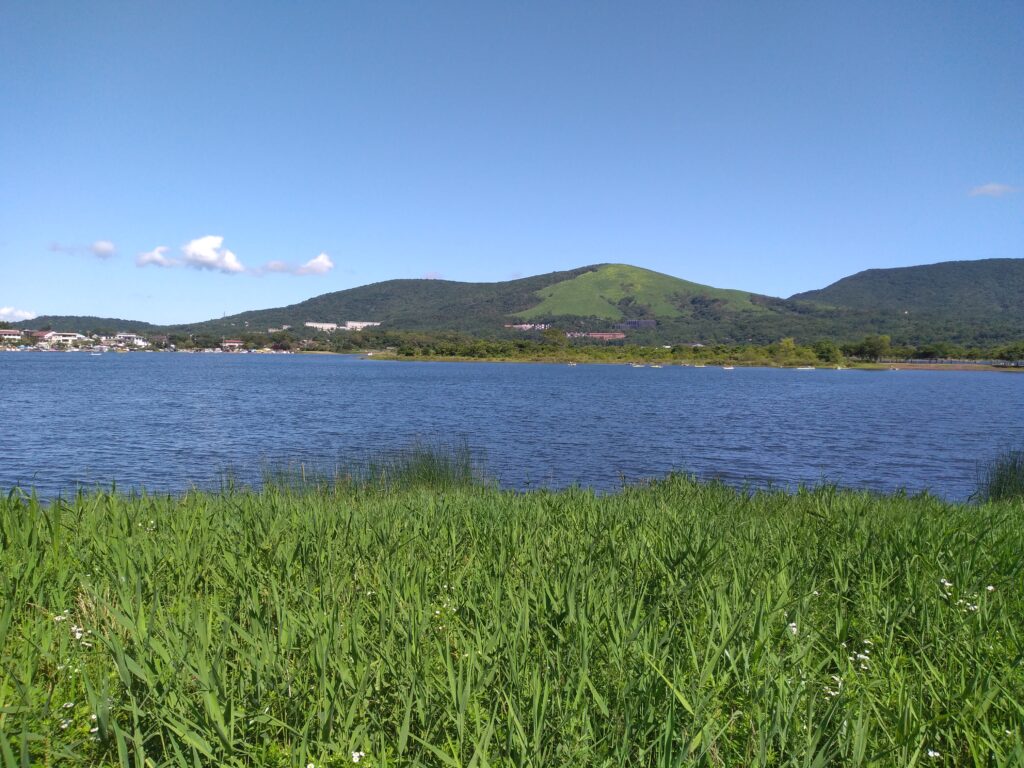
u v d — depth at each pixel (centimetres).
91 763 296
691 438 3181
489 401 5453
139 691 325
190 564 511
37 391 5894
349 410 4494
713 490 1166
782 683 336
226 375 9800
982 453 2825
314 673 344
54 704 331
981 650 403
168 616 407
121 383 7319
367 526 658
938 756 308
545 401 5525
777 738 311
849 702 339
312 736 309
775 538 660
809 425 3894
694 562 518
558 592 439
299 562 527
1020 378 12644
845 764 294
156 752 306
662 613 451
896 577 529
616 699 332
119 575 464
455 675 350
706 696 320
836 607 465
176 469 2147
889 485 2116
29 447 2636
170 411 4216
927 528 699
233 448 2642
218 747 292
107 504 725
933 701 345
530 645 390
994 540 672
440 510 784
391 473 1530
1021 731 316
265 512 727
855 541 641
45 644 372
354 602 449
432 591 487
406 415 4172
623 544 604
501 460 2439
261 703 325
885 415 4647
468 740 309
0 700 319
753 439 3198
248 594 446
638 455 2617
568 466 2339
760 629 396
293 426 3481
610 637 387
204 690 314
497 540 616
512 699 323
